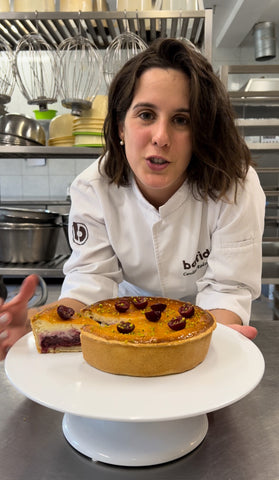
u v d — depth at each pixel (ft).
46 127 14.43
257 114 9.48
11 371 2.17
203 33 7.40
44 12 6.74
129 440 1.93
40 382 2.06
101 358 2.21
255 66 8.54
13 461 1.90
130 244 3.61
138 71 2.69
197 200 3.38
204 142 2.86
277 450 1.97
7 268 7.39
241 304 3.30
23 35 7.75
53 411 2.35
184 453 1.90
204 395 1.91
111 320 2.71
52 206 14.08
